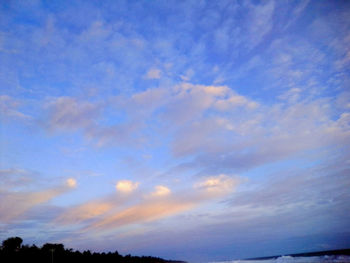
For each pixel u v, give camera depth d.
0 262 72.94
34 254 82.38
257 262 105.88
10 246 84.88
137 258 121.31
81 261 88.62
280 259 107.88
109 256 103.38
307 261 73.62
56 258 83.69
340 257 73.19
